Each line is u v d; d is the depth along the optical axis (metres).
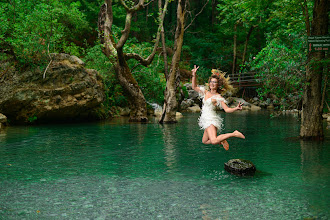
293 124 14.21
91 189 4.72
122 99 20.28
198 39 36.78
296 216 3.62
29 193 4.53
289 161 6.59
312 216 3.62
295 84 9.89
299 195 4.37
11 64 14.05
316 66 8.59
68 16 19.28
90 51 20.05
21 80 13.98
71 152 7.74
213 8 38.66
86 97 15.38
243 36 34.50
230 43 37.12
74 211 3.81
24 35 13.98
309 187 4.74
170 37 37.94
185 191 4.60
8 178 5.36
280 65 10.51
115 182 5.11
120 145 8.78
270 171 5.76
